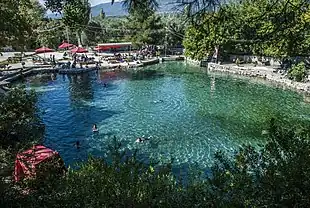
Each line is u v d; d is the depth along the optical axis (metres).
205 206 6.28
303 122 25.02
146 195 6.99
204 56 53.25
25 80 43.88
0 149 10.98
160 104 31.53
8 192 7.86
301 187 5.38
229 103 31.59
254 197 5.68
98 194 7.18
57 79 44.66
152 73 49.47
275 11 5.06
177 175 16.30
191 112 28.59
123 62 56.84
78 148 20.80
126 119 26.73
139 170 8.87
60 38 75.31
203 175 16.23
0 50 25.27
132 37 69.31
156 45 70.06
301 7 4.91
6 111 18.48
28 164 9.27
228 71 49.81
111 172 8.09
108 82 42.62
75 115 28.00
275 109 29.12
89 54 66.19
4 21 22.08
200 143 21.25
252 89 37.81
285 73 43.38
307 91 34.97
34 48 69.94
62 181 8.13
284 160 5.87
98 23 78.06
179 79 44.62
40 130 23.25
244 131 23.45
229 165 6.96
